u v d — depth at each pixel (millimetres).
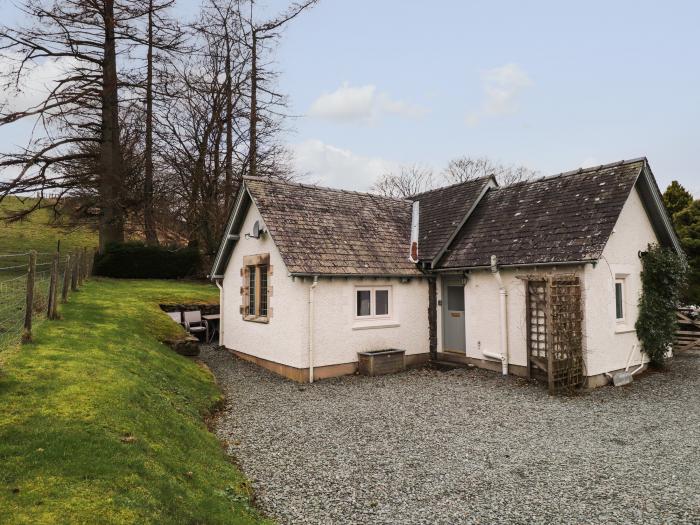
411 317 14641
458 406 9945
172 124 25703
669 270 13219
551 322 11055
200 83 25750
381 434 8195
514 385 11711
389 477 6426
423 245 15516
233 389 11406
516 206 14750
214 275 16797
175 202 27234
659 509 5539
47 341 8992
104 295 16703
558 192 13898
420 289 14914
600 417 9203
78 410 5902
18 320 10359
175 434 6504
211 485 5426
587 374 11531
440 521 5270
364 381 12367
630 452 7363
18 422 5332
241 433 8172
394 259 14562
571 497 5852
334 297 13094
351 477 6418
